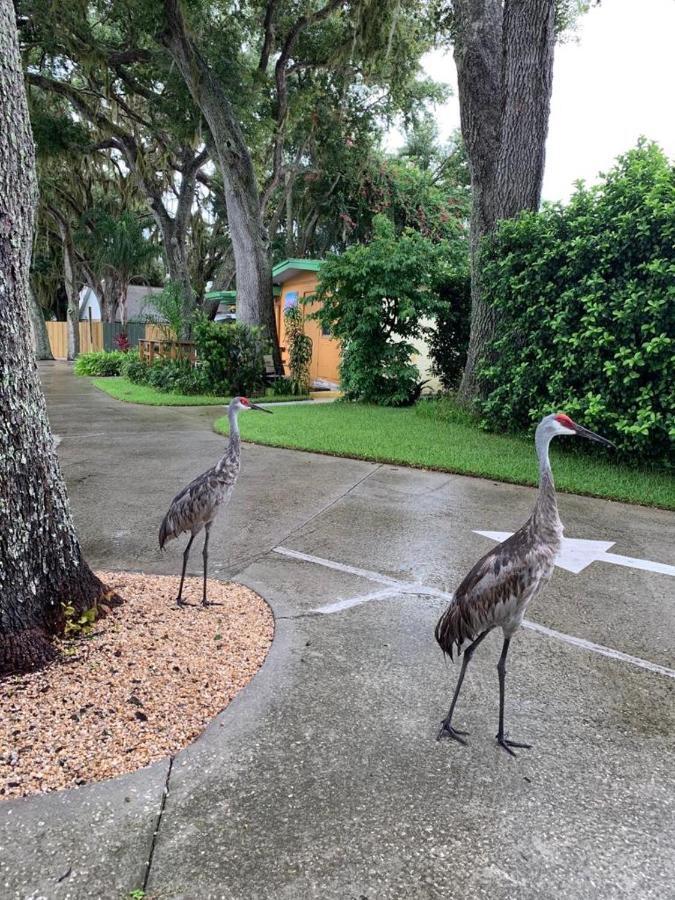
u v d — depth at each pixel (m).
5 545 3.23
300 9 17.94
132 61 17.95
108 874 2.09
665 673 3.50
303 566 5.00
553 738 2.91
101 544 5.43
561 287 9.10
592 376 8.63
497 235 10.18
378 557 5.20
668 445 7.94
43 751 2.66
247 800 2.45
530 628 4.03
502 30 10.56
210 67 16.61
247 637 3.77
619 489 7.21
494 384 11.32
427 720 3.03
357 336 14.31
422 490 7.33
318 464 8.62
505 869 2.15
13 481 3.27
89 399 16.11
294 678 3.35
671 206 7.26
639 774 2.67
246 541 5.57
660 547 5.53
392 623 4.04
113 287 34.72
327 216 29.03
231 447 4.33
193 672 3.33
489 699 3.23
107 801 2.42
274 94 20.36
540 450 2.93
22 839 2.23
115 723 2.87
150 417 12.79
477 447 9.42
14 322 3.27
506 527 6.00
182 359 17.48
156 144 24.31
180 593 4.18
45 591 3.48
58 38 16.16
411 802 2.46
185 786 2.52
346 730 2.92
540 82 10.34
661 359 7.59
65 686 3.11
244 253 17.78
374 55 17.77
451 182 30.86
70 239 33.44
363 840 2.26
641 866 2.17
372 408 13.66
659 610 4.29
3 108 3.14
